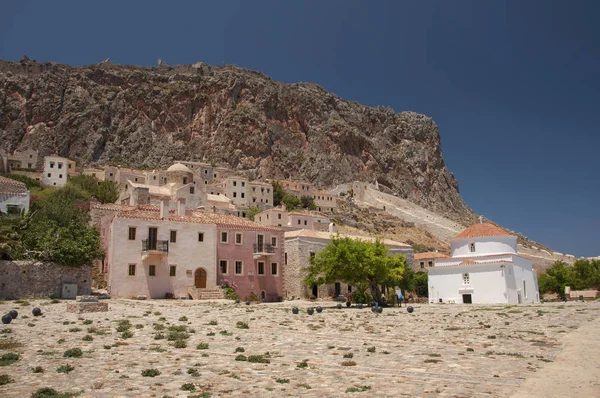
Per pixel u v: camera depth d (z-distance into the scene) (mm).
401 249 83000
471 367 16062
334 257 50375
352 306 50000
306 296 65812
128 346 20203
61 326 26047
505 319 33156
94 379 14203
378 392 12773
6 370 15320
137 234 54656
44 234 47375
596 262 93062
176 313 35156
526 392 12641
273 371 15555
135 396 12398
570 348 19688
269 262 64500
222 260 60562
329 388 13281
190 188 115000
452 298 65875
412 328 27797
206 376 14742
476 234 70562
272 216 104375
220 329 26281
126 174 148375
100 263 58688
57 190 111562
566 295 80875
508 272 63906
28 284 44000
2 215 50062
